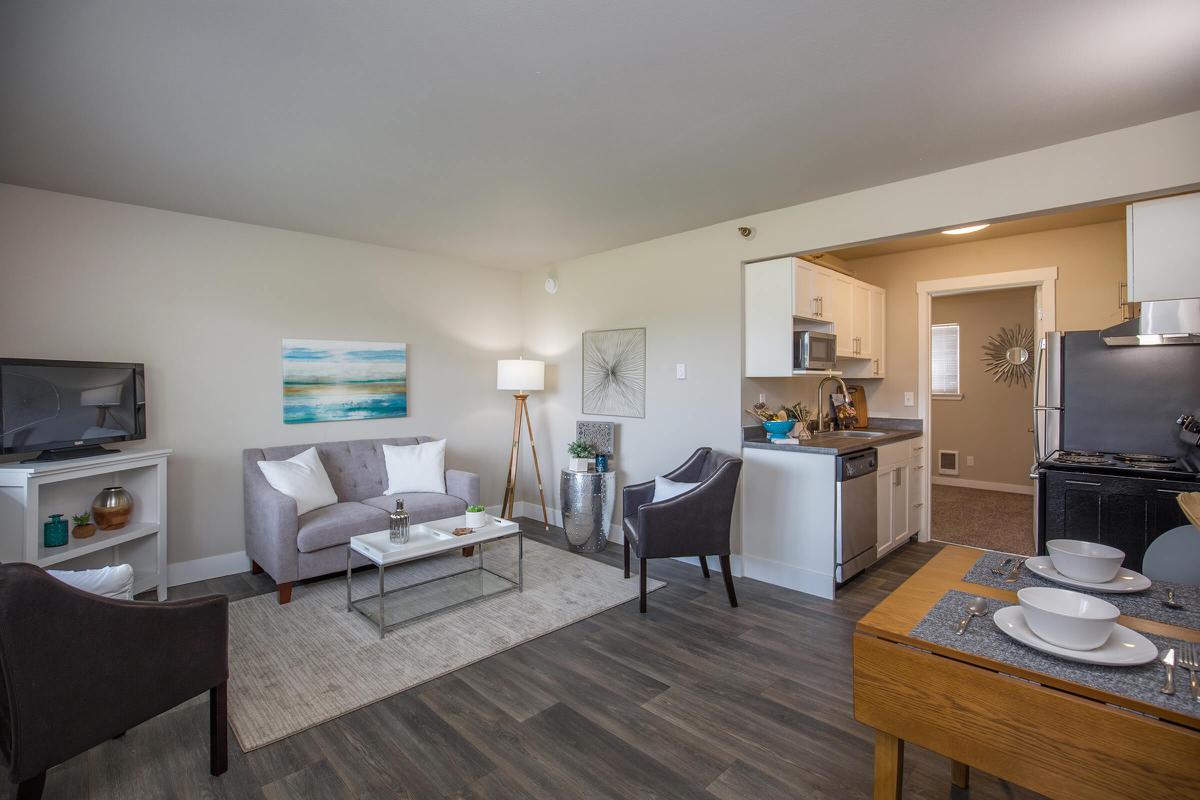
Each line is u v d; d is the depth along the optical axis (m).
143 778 1.84
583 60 1.92
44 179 3.00
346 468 4.10
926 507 4.61
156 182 3.05
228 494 3.79
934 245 4.51
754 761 1.92
